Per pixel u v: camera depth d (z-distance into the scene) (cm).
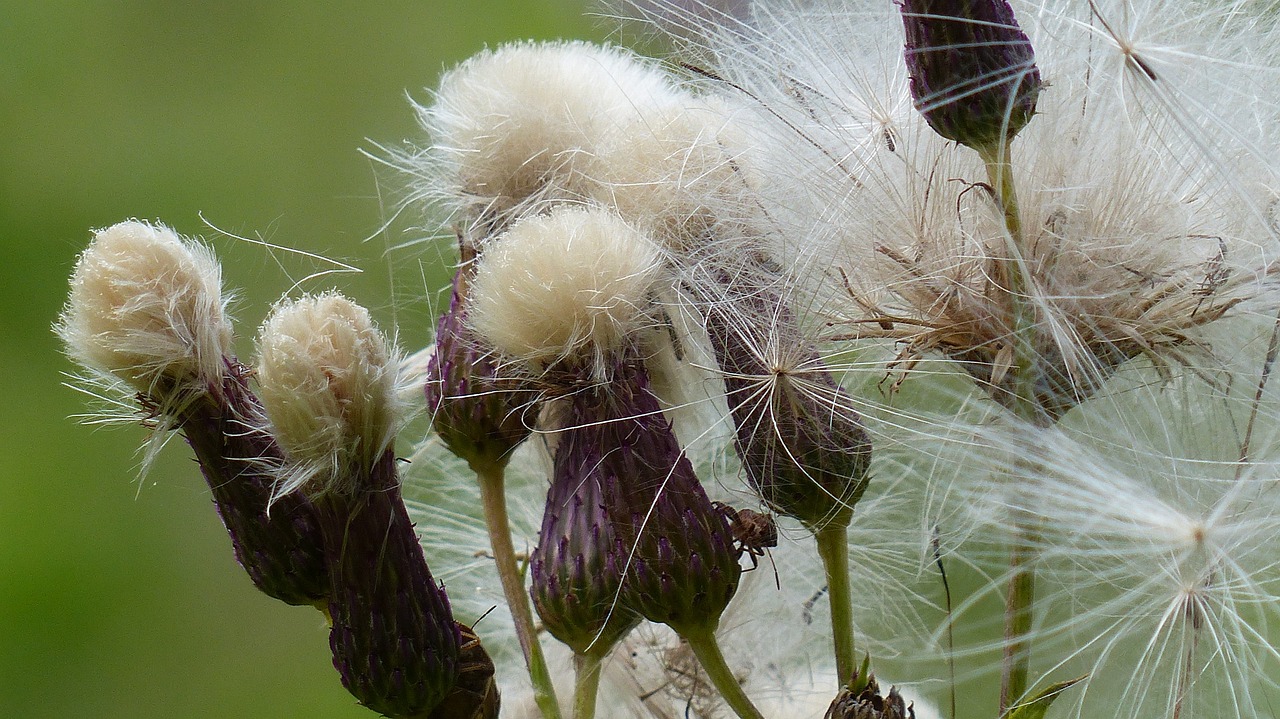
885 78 27
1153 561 26
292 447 26
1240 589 26
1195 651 26
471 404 26
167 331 26
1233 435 26
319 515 26
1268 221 26
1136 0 26
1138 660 26
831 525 26
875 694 26
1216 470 26
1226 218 26
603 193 27
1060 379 26
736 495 27
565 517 26
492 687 27
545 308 26
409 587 26
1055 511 26
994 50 25
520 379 26
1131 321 26
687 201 27
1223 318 26
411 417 27
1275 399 26
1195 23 27
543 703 26
